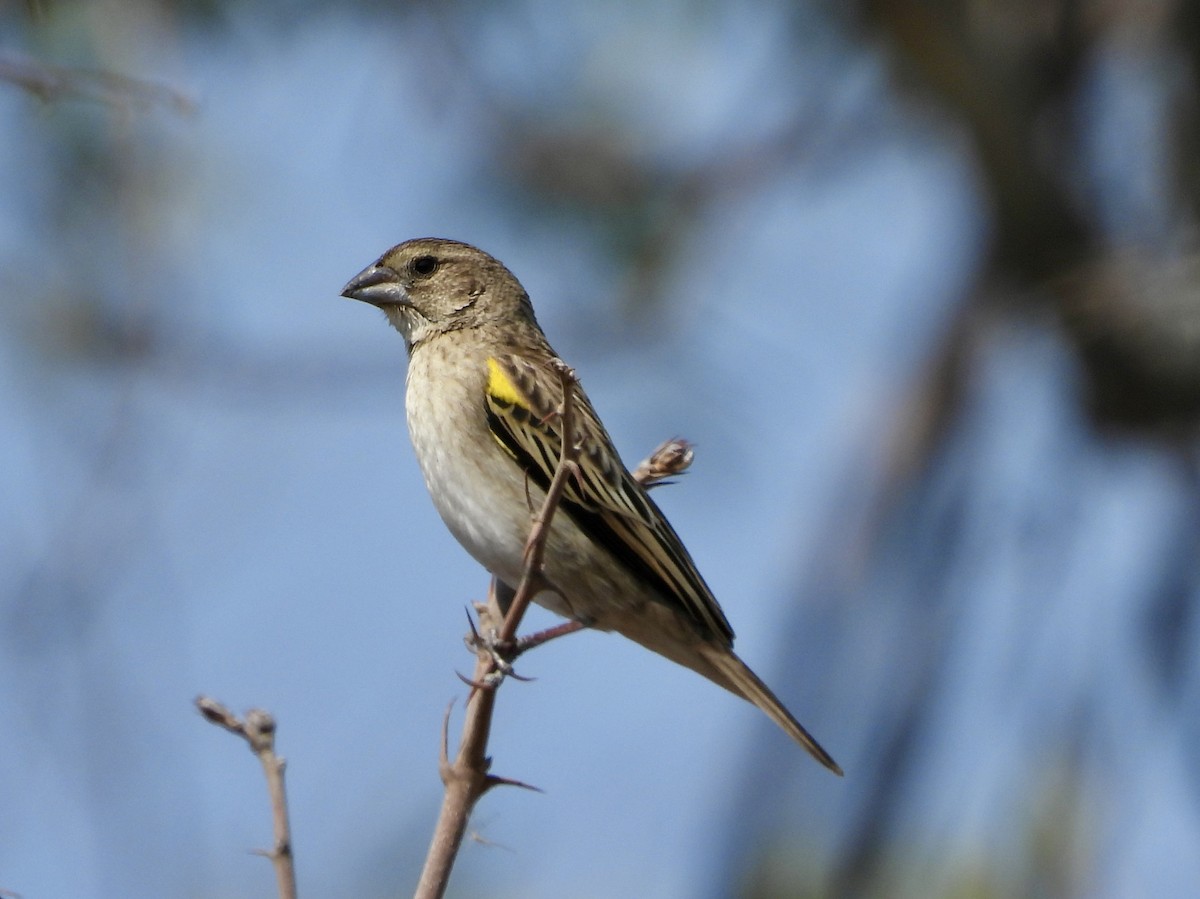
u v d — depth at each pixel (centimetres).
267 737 653
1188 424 1219
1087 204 1225
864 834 1151
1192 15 1244
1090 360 1212
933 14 1162
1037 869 1063
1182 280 1204
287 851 643
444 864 690
